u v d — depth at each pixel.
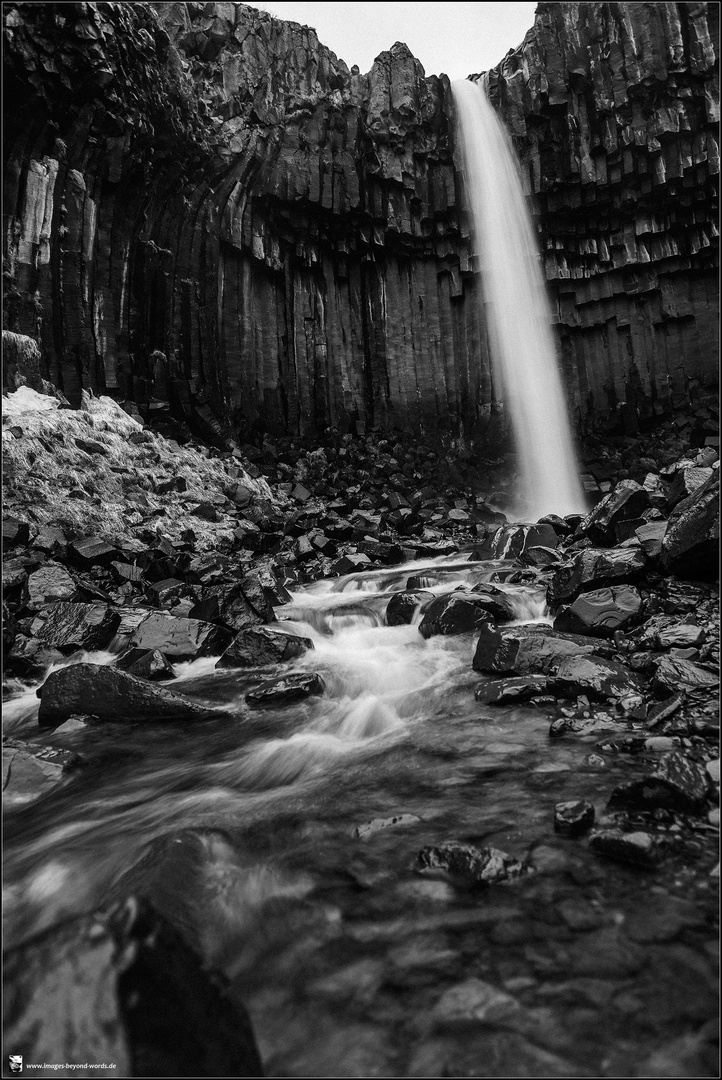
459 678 5.89
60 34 12.45
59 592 8.60
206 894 2.79
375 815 3.57
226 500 14.68
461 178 21.44
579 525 10.75
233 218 18.34
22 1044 1.76
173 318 16.55
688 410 22.56
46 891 3.11
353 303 21.94
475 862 2.87
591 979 2.22
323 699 5.84
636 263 22.81
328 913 2.70
